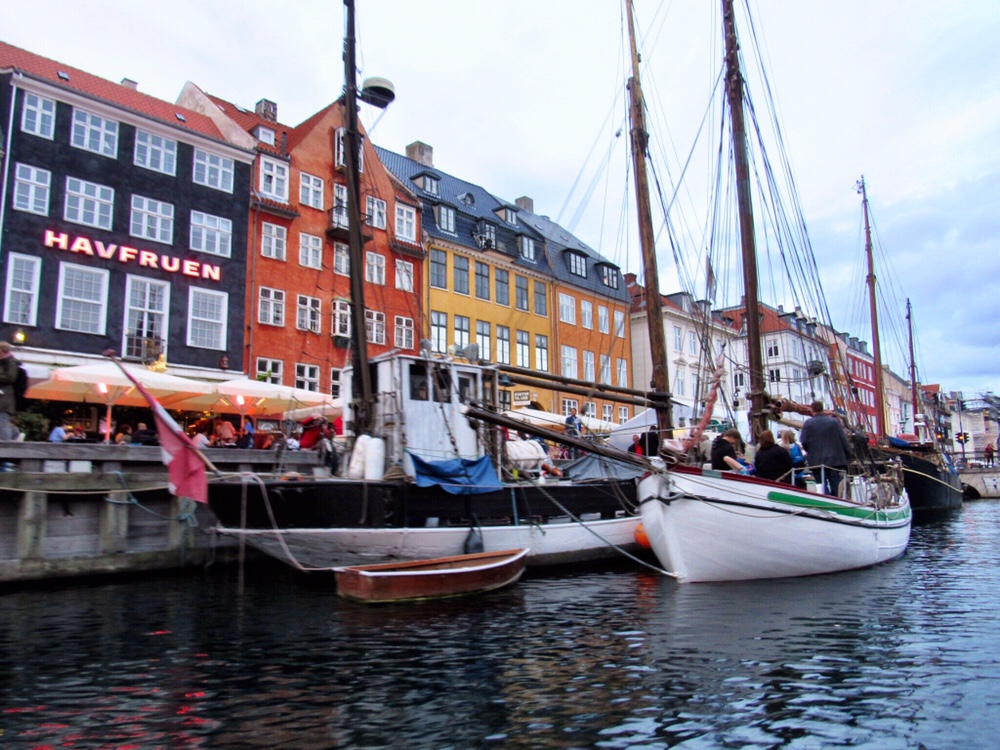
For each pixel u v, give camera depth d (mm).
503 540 12992
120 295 23625
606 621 8992
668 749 4914
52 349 21906
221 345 25969
